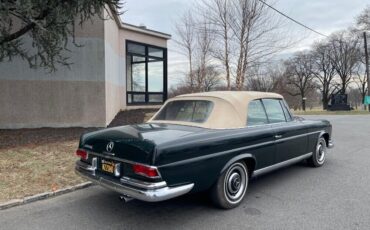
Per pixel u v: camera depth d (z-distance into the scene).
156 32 19.39
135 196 3.63
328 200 4.78
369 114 26.53
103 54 11.18
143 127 4.60
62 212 4.30
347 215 4.21
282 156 5.42
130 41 17.94
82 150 4.48
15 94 10.73
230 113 4.68
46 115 10.96
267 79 46.62
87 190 5.19
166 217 4.17
